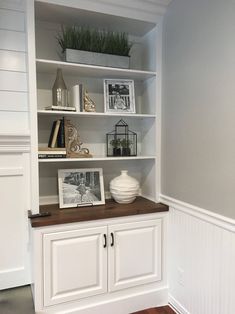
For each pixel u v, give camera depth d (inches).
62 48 81.1
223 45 61.0
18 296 77.0
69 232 72.6
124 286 79.9
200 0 68.1
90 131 91.2
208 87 66.0
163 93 86.4
